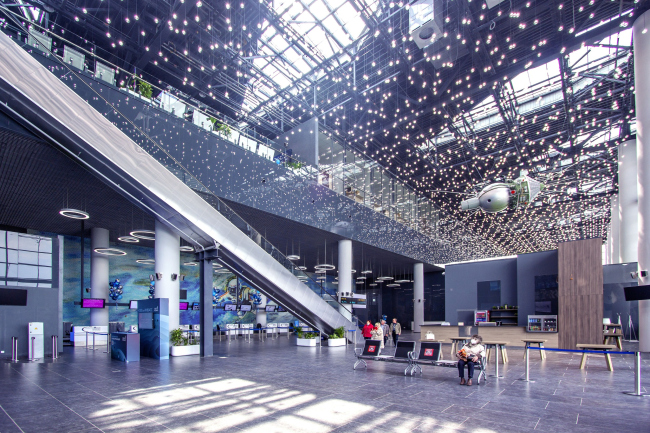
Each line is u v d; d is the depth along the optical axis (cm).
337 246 2662
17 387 773
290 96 2328
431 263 3691
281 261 1631
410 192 3503
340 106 2356
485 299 2391
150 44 1820
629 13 1572
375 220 2772
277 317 3759
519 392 726
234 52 1920
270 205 1816
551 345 1698
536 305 2044
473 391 735
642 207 1502
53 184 1427
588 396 692
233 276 3216
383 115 2405
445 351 1541
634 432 487
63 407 608
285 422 525
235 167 1658
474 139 2642
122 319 2441
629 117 2231
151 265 2661
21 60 949
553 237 4712
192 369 1018
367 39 1847
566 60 1878
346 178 2536
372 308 4697
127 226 2091
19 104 971
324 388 758
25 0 1480
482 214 3816
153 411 583
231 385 789
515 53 1892
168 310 1300
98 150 1066
